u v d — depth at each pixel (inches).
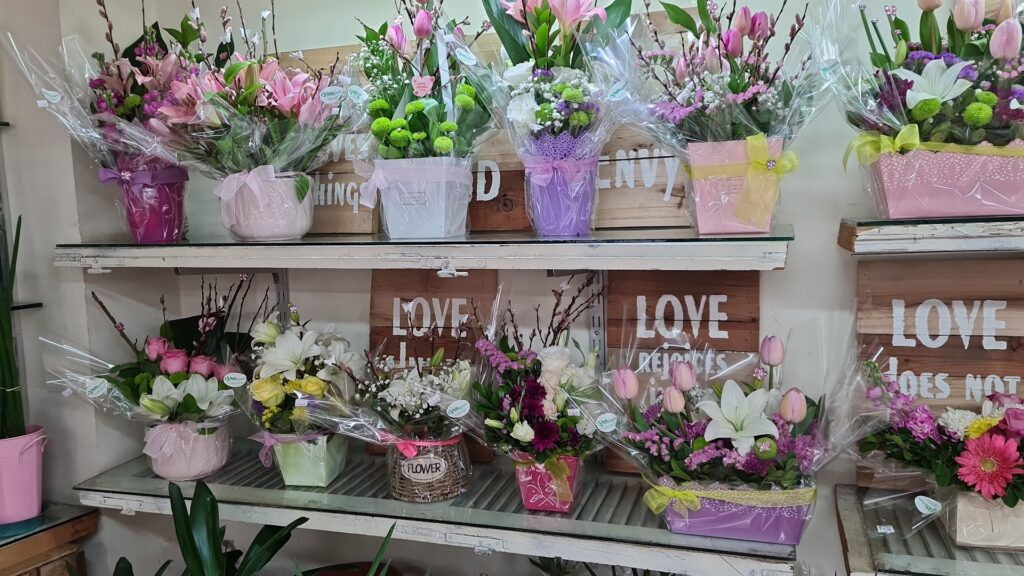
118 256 60.8
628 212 58.0
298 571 56.6
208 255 58.1
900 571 44.6
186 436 61.8
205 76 55.9
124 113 58.3
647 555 48.5
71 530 65.6
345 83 56.7
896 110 43.1
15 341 68.2
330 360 59.2
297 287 71.3
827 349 56.9
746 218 46.9
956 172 42.8
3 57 64.7
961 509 46.3
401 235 54.8
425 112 52.1
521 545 51.3
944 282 52.7
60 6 61.1
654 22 56.6
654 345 58.4
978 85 41.8
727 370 53.7
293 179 58.1
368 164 56.0
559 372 51.4
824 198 56.2
